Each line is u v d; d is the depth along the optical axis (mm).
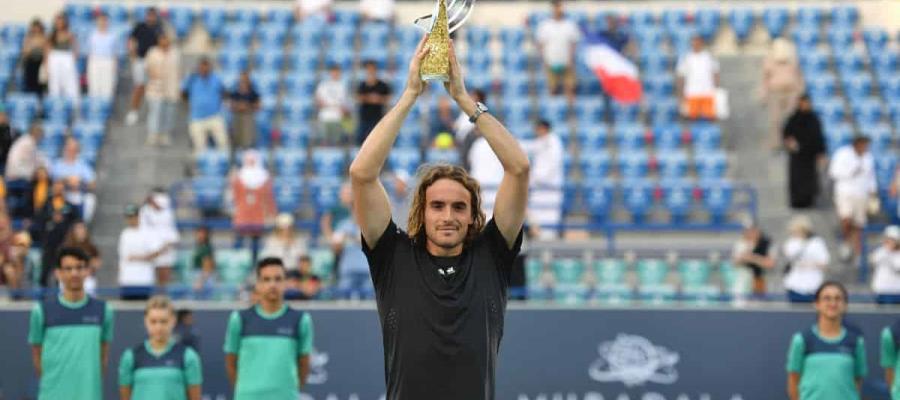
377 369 24188
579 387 24250
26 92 37781
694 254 28531
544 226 27625
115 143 36188
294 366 19312
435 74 9156
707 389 24250
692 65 37625
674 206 33094
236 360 19453
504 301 9555
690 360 24297
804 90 39750
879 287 26688
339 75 36062
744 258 27562
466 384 9211
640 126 37250
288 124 37062
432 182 9516
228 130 36250
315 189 32750
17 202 30156
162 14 43156
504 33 43156
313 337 24250
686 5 44906
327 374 24172
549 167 30422
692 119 38062
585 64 39781
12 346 24188
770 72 36438
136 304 24438
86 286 25609
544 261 28734
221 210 32188
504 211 9531
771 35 43469
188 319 21766
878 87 40094
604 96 38750
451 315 9258
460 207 9453
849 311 24562
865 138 31062
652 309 24422
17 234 26984
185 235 31234
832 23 43906
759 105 38531
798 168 32562
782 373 24266
